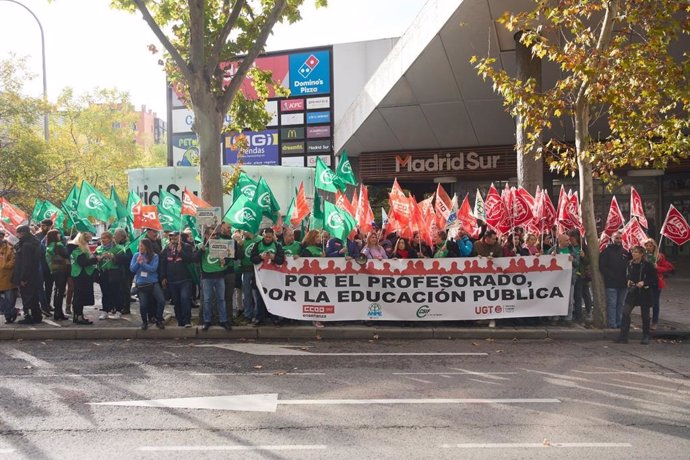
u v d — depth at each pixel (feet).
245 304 35.06
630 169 69.72
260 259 33.47
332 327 33.30
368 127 68.95
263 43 37.42
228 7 39.88
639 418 18.39
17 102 74.23
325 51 89.81
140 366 25.55
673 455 15.30
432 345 30.32
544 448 15.84
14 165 73.31
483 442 16.31
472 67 53.62
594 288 33.50
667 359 26.91
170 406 19.70
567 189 77.00
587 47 37.32
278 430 17.35
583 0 29.48
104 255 35.94
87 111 133.90
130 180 50.90
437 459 15.10
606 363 26.08
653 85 30.73
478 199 42.96
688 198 73.72
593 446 15.97
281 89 44.70
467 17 44.39
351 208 41.24
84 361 26.58
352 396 20.86
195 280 37.70
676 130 33.91
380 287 33.99
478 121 66.59
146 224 36.78
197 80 36.19
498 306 33.99
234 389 21.80
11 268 34.45
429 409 19.35
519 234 38.09
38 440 16.52
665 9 29.19
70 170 92.99
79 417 18.54
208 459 15.16
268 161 91.81
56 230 36.04
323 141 89.92
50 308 37.76
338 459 15.12
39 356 27.73
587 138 33.04
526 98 32.45
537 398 20.58
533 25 39.65
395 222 35.63
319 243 36.58
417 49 50.98
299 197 38.73
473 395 20.97
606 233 37.19
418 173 77.05
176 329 32.55
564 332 32.19
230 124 44.96
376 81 62.08
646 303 30.58
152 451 15.71
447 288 34.04
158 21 40.55
